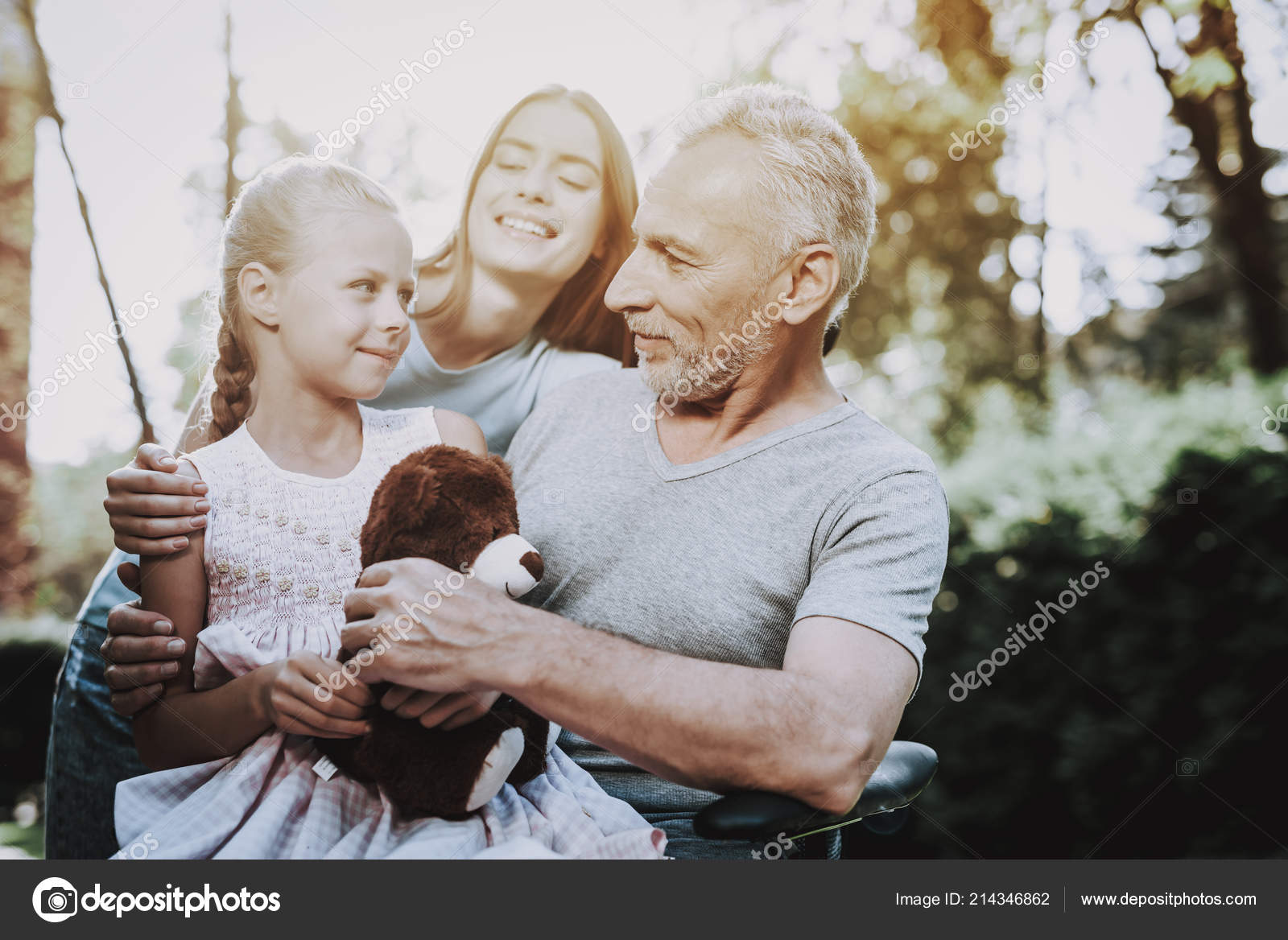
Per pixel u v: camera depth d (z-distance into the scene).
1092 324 5.02
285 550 1.45
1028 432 4.16
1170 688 2.86
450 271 2.16
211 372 1.73
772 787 1.21
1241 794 2.78
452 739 1.22
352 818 1.29
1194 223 4.86
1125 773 2.89
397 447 1.57
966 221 4.54
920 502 1.45
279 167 1.58
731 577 1.48
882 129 4.27
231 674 1.42
